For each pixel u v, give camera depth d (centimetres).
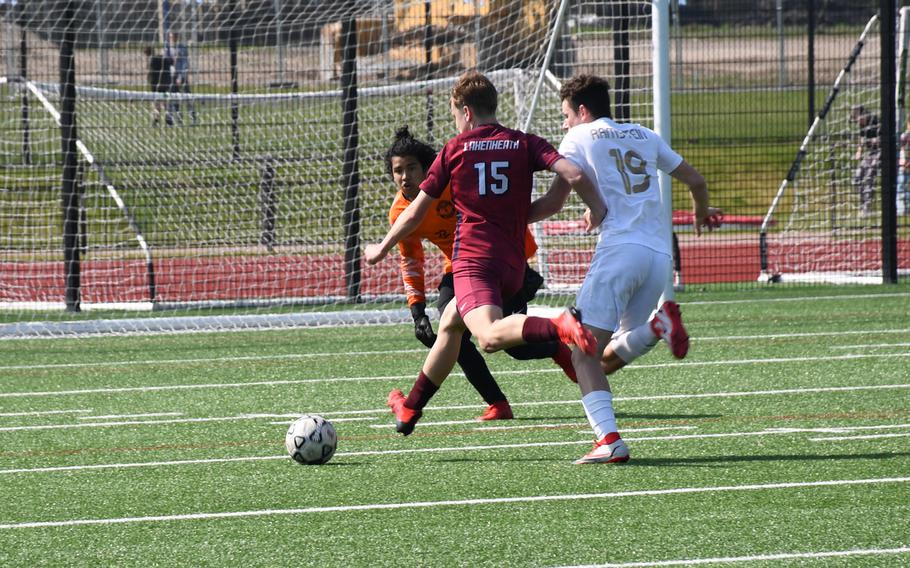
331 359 3347
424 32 5206
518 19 4466
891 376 2847
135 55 6203
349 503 1750
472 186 1909
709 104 7450
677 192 7025
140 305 4491
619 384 2831
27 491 1872
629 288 1927
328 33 6169
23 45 5538
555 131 4338
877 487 1788
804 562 1421
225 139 6234
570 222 4375
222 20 5356
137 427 2427
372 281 5041
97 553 1508
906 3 6091
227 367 3238
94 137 6197
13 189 5619
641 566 1419
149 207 5734
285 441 2073
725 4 7556
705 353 3269
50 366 3303
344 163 4503
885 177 4809
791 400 2575
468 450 2134
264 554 1491
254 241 5366
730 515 1639
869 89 5678
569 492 1791
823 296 4512
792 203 5878
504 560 1446
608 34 4425
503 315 1933
